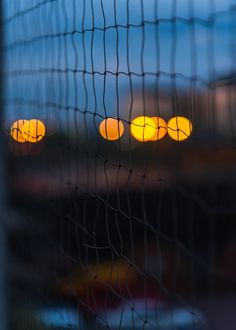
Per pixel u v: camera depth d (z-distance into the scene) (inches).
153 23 67.9
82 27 88.0
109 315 86.1
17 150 127.7
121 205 83.7
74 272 95.5
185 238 98.1
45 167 113.7
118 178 82.5
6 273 124.4
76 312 93.7
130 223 75.4
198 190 61.2
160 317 81.2
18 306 120.6
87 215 89.8
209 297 65.7
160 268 72.8
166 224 99.3
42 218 114.7
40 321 108.2
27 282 117.6
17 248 126.3
